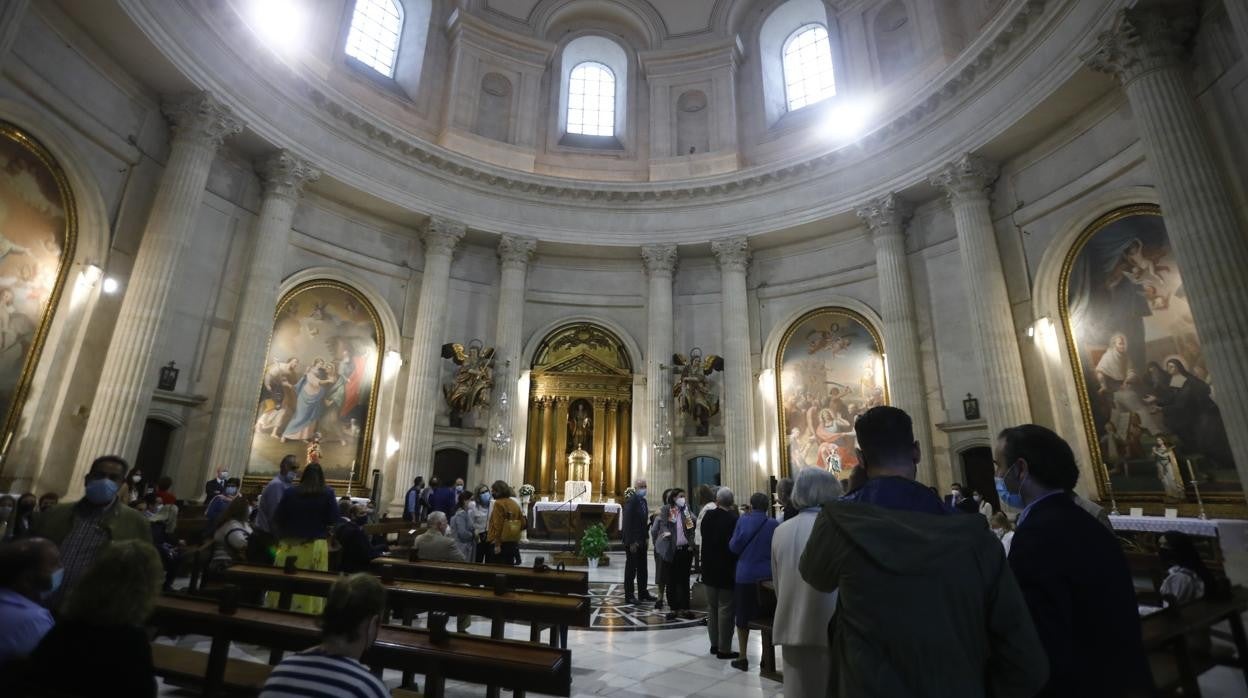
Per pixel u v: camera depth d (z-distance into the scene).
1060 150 11.53
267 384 13.15
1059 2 10.32
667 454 15.66
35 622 2.32
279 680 1.94
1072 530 1.87
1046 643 1.72
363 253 15.23
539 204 16.94
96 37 10.06
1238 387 7.47
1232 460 8.31
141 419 9.95
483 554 8.30
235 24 11.80
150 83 11.04
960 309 13.43
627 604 7.78
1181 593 4.27
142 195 10.96
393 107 16.03
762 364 16.38
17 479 8.85
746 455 15.23
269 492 5.93
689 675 4.91
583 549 8.69
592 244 17.00
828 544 1.73
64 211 9.75
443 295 15.51
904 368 13.48
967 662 1.48
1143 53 8.89
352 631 2.05
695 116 18.38
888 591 1.54
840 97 16.08
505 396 15.70
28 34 9.07
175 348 11.48
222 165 12.67
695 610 7.52
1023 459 2.18
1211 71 8.62
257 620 3.17
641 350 17.33
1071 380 10.84
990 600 1.53
